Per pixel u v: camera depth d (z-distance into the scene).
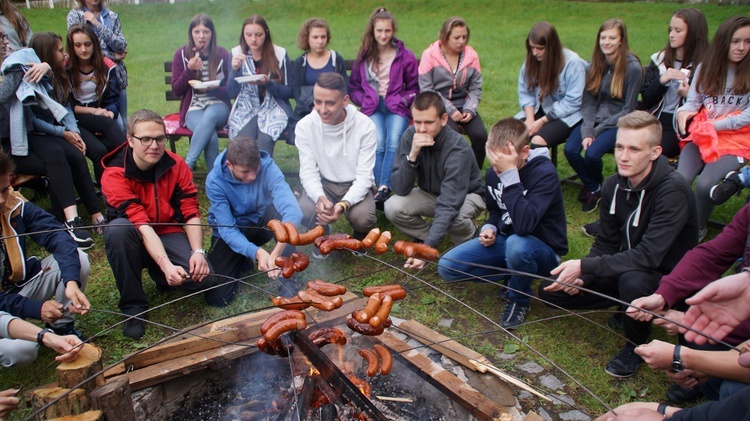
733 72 4.42
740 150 4.44
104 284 4.28
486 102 8.68
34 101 4.59
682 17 5.02
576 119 5.45
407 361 3.11
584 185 5.51
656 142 3.14
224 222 3.94
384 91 5.66
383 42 5.51
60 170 4.77
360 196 4.51
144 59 12.22
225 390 3.27
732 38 4.29
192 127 5.70
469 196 4.48
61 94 5.05
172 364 3.05
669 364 2.49
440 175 4.28
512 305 3.77
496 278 4.08
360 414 2.62
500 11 18.34
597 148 5.20
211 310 3.99
